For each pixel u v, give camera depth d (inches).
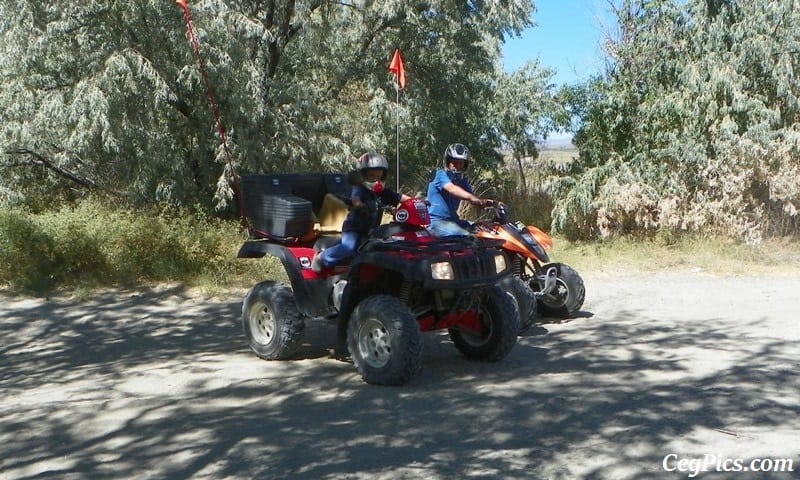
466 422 219.1
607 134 561.9
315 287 282.0
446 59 676.7
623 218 534.3
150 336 333.4
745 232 505.0
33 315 368.8
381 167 272.7
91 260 437.1
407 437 208.4
